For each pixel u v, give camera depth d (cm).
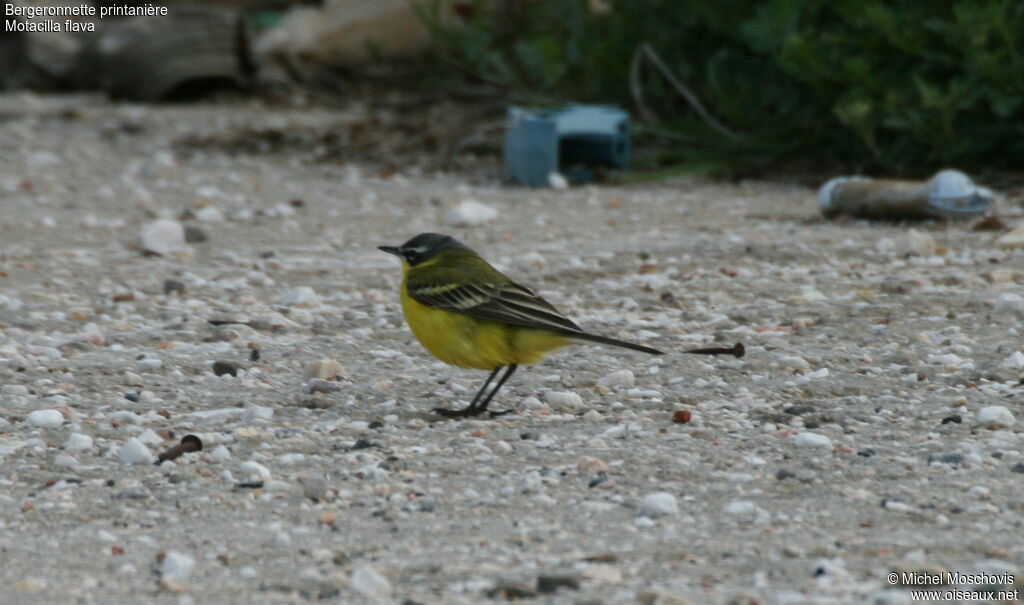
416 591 670
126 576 702
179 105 3294
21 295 1412
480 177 2344
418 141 2627
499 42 2880
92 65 3497
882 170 2245
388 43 3441
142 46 3319
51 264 1585
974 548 726
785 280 1502
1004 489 835
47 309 1369
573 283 1509
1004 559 707
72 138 2797
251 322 1316
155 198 2105
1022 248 1623
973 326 1278
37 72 3547
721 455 918
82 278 1516
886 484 849
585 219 1925
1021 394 1057
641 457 910
